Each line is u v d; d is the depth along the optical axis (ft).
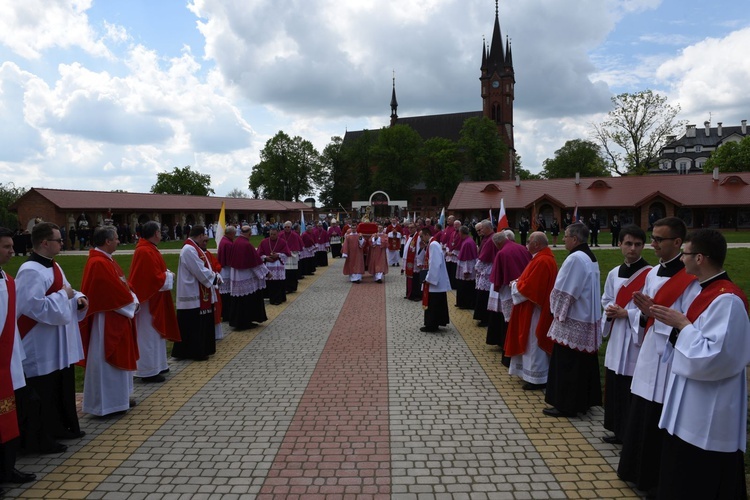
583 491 13.79
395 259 76.38
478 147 266.36
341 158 306.55
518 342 22.18
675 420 11.37
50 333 16.89
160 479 14.60
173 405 20.51
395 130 276.21
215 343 28.63
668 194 159.22
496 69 323.57
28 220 129.29
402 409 19.75
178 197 165.99
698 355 10.44
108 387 19.39
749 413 18.67
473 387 22.36
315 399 20.92
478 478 14.48
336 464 15.33
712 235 10.97
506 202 173.78
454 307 42.75
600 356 27.37
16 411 14.90
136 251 23.72
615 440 16.76
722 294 10.57
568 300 18.39
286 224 51.44
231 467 15.23
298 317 38.32
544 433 17.54
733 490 11.02
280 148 293.64
